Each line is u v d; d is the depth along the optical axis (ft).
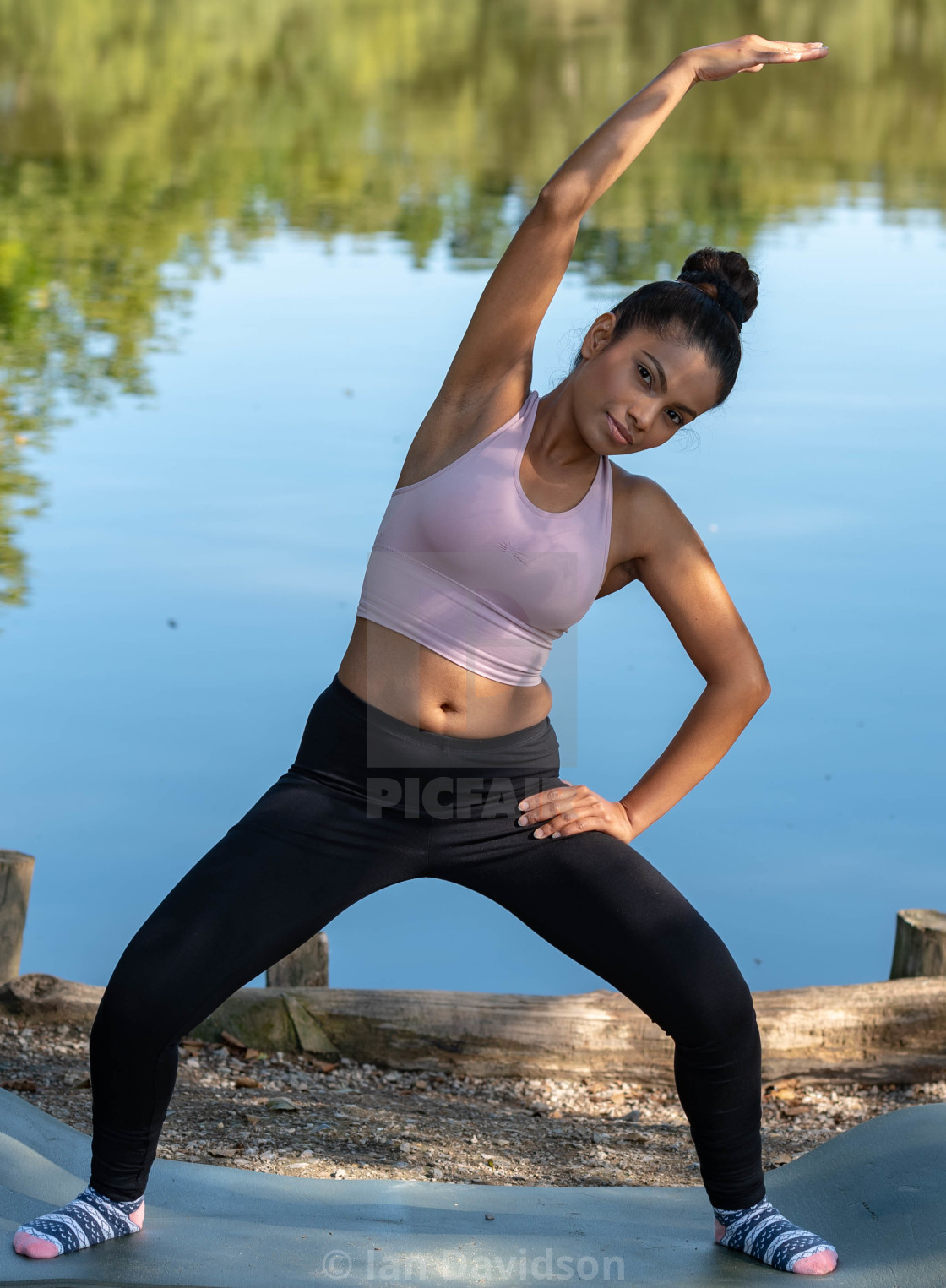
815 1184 13.80
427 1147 16.61
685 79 12.34
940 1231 12.42
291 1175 15.14
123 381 51.21
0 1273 11.70
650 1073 19.19
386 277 66.03
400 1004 19.35
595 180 11.85
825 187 87.71
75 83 122.72
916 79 133.18
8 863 20.62
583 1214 13.94
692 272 12.28
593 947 12.09
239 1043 19.33
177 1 159.12
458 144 103.91
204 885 11.85
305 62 136.15
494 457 12.00
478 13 162.20
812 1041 19.16
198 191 87.66
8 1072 18.10
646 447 12.13
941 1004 19.15
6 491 40.40
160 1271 11.93
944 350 53.21
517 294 11.96
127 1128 12.12
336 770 12.12
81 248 71.77
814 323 56.49
